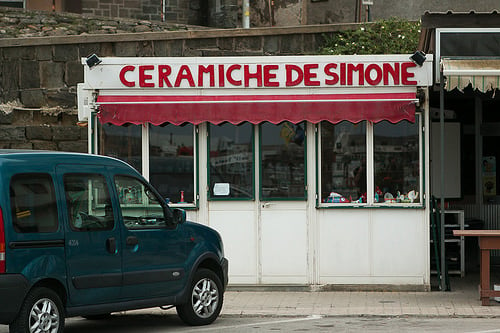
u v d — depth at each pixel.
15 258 9.28
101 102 14.43
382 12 25.94
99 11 26.09
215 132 14.70
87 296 10.12
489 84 13.03
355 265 14.45
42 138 18.92
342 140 14.54
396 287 14.38
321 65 14.29
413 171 14.41
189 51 19.95
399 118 14.14
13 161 9.56
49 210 9.79
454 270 15.88
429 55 14.12
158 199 11.28
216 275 11.98
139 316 12.88
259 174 14.59
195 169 14.67
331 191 14.55
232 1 25.91
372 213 14.42
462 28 13.94
